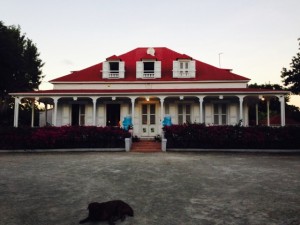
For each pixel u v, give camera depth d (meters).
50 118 38.62
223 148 18.17
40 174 10.15
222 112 23.00
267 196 7.43
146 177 9.65
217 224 5.51
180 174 10.16
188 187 8.34
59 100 23.45
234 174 10.22
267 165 12.21
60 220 5.73
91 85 24.39
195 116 22.94
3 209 6.37
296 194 7.62
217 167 11.63
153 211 6.26
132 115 21.17
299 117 40.75
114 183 8.81
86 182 8.94
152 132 22.97
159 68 24.58
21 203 6.81
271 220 5.72
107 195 7.49
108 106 23.50
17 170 10.93
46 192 7.78
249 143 18.05
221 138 17.91
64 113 23.36
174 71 24.47
